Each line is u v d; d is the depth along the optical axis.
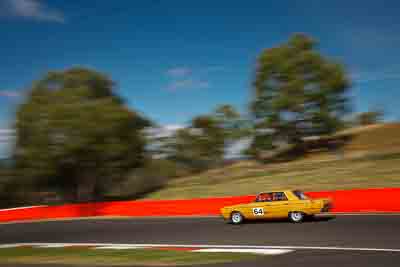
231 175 41.91
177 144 58.19
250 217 19.17
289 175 36.12
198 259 10.97
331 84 46.81
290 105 47.28
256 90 49.84
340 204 22.56
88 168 38.94
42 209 32.66
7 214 32.25
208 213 26.31
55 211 32.38
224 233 16.53
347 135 53.25
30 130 36.78
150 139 43.06
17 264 11.74
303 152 49.62
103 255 12.57
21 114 37.03
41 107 36.59
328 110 47.75
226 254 11.52
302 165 40.03
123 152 39.12
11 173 40.41
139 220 25.53
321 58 47.78
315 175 34.03
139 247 14.20
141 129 42.16
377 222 16.47
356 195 22.05
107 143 37.16
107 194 48.34
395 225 15.30
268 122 48.72
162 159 55.94
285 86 48.03
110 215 30.52
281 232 15.53
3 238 20.75
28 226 26.66
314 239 13.40
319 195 23.31
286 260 10.18
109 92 41.94
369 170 31.94
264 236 14.91
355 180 29.95
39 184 40.69
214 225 19.56
